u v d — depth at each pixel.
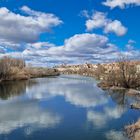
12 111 40.22
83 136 26.67
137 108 40.84
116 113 37.41
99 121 32.72
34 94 62.06
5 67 97.75
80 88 76.62
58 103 48.19
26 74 125.75
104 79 89.88
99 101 49.53
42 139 26.16
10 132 28.73
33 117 36.03
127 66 67.25
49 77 138.50
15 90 70.06
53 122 33.00
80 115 36.91
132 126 27.92
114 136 25.88
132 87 66.62
